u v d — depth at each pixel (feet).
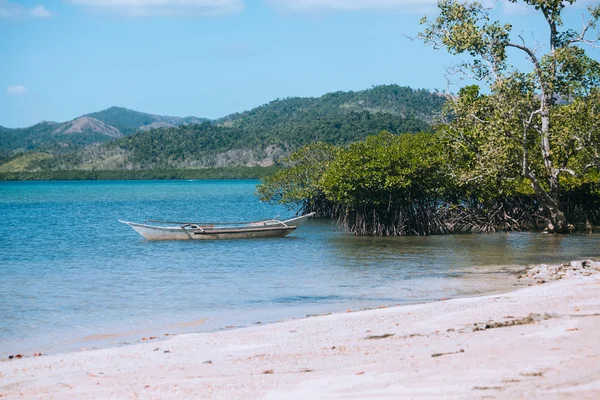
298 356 34.27
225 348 38.14
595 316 39.42
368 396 25.08
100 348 40.78
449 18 103.30
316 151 176.55
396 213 114.93
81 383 30.91
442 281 65.82
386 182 108.27
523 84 99.14
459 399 23.71
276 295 61.31
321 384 27.45
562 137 106.11
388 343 36.06
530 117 99.66
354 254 90.99
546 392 23.85
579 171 112.98
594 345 31.30
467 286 62.08
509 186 115.96
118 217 198.90
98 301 59.77
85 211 229.45
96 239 125.29
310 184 168.25
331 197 123.13
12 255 99.71
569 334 34.06
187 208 246.06
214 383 29.07
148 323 49.80
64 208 248.32
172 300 59.82
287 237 118.62
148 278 74.28
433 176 112.37
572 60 98.43
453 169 110.73
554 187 109.81
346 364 31.37
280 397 25.98
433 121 116.16
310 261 85.81
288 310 53.67
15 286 69.26
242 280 71.41
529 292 53.31
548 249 91.35
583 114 104.32
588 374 26.00
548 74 99.35
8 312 54.75
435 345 34.17
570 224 118.62
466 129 107.86
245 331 43.34
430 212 117.19
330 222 156.04
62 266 86.28
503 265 76.02
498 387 24.82
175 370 32.91
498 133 99.45
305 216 121.80
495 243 100.42
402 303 54.49
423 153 114.83
